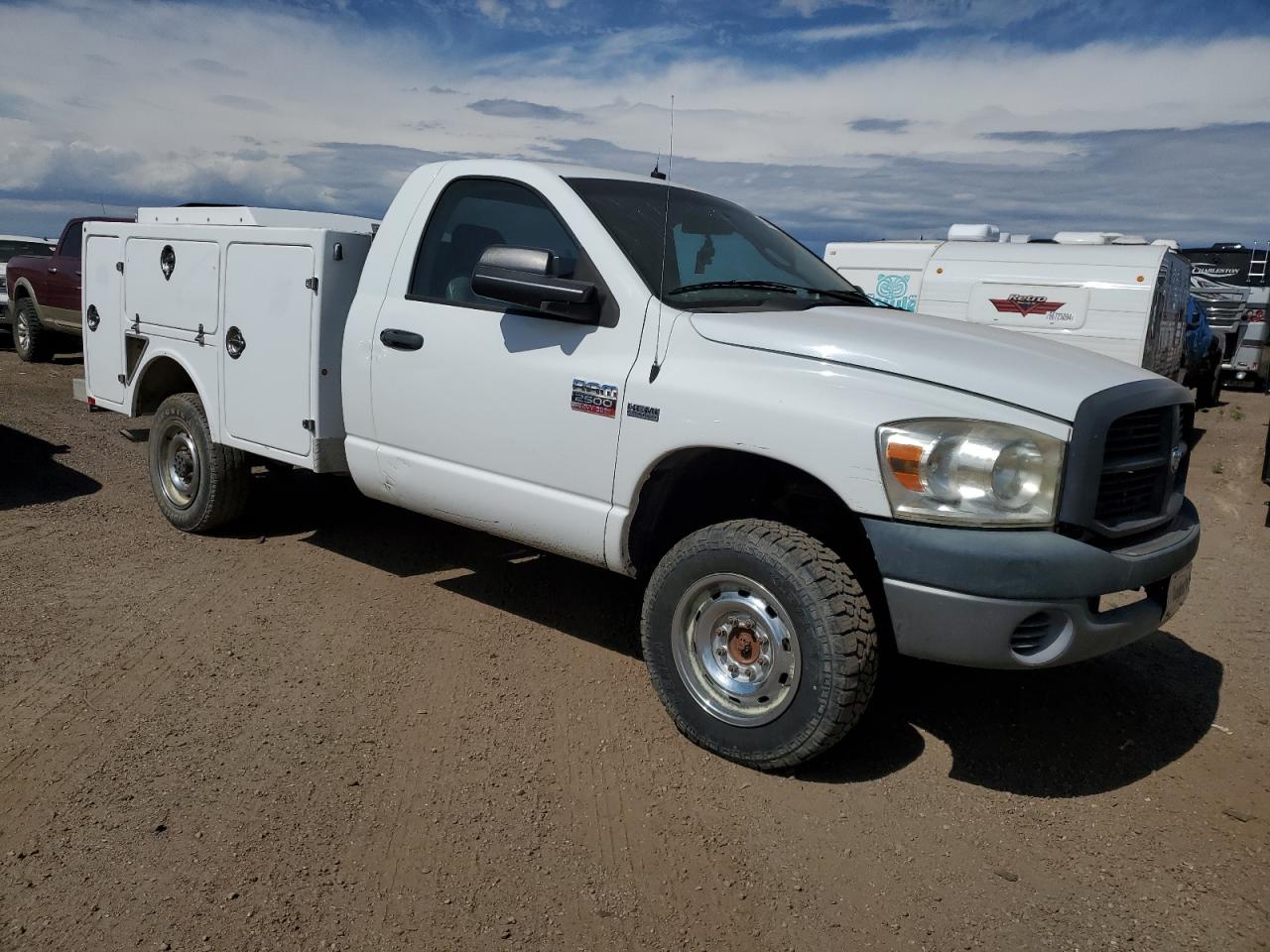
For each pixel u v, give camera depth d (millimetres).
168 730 3744
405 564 5734
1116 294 9758
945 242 10875
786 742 3477
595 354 3922
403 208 4711
